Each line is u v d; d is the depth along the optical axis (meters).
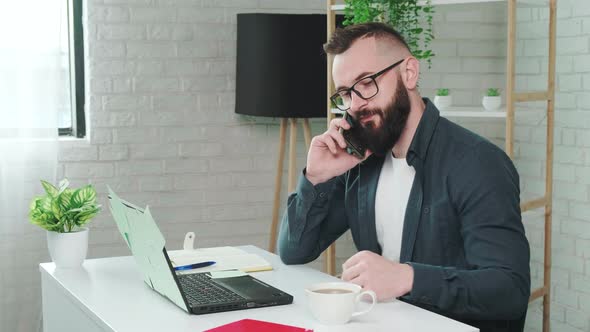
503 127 4.37
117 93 3.95
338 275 3.99
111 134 3.96
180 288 1.80
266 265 2.30
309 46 3.80
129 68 3.96
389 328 1.69
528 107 3.74
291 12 4.23
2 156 3.67
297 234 2.33
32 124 3.71
